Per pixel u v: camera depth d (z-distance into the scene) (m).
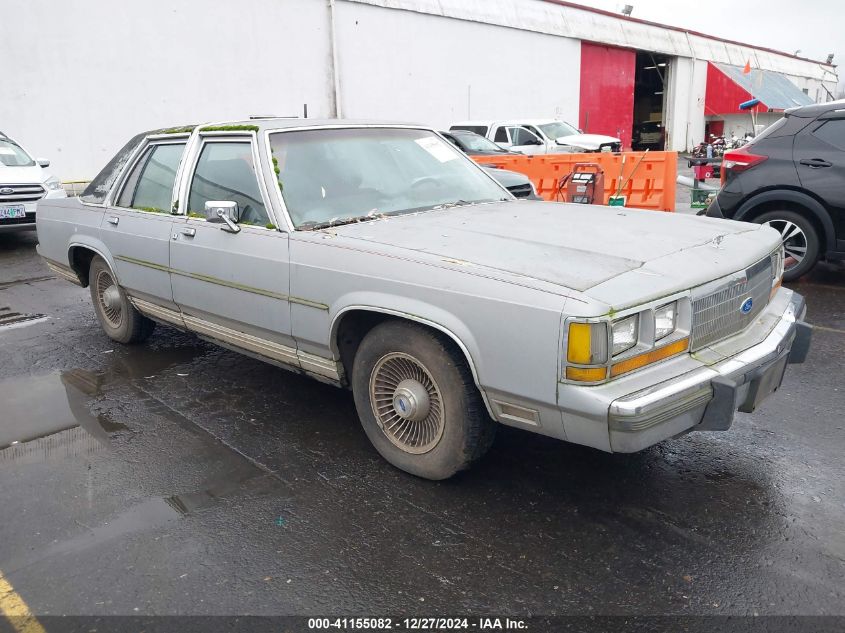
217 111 16.48
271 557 2.78
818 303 6.27
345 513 3.07
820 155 6.51
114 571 2.71
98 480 3.41
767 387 3.06
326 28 18.34
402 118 20.83
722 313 2.97
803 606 2.44
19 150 10.94
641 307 2.61
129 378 4.80
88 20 14.09
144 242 4.58
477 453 3.13
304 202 3.75
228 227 3.82
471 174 4.59
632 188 11.83
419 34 20.81
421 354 3.08
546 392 2.64
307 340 3.56
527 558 2.74
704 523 2.94
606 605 2.46
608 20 28.02
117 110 14.77
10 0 13.02
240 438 3.84
